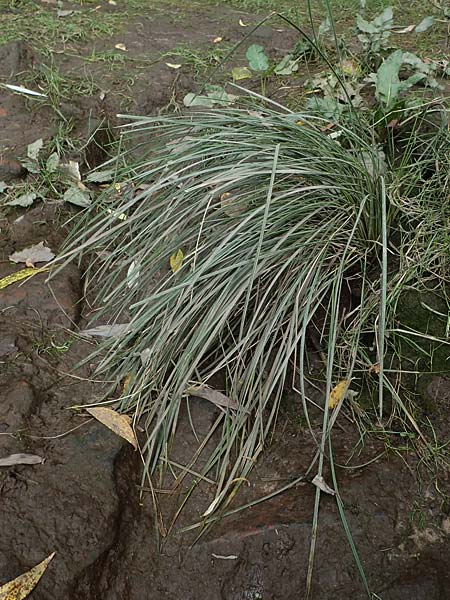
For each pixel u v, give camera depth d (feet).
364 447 7.18
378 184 8.25
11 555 6.10
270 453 7.29
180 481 7.10
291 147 8.07
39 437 7.09
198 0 17.06
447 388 7.41
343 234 8.09
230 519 6.78
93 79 12.84
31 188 10.23
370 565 6.47
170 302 7.61
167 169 8.52
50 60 13.30
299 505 6.75
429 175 9.27
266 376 7.67
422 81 11.37
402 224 8.68
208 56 13.73
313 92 11.76
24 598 5.90
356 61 12.19
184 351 7.38
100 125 11.46
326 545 6.51
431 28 14.51
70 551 6.25
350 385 7.68
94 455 6.96
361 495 6.75
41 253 9.24
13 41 13.20
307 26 15.20
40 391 7.59
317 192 8.05
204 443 7.33
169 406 7.18
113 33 14.75
